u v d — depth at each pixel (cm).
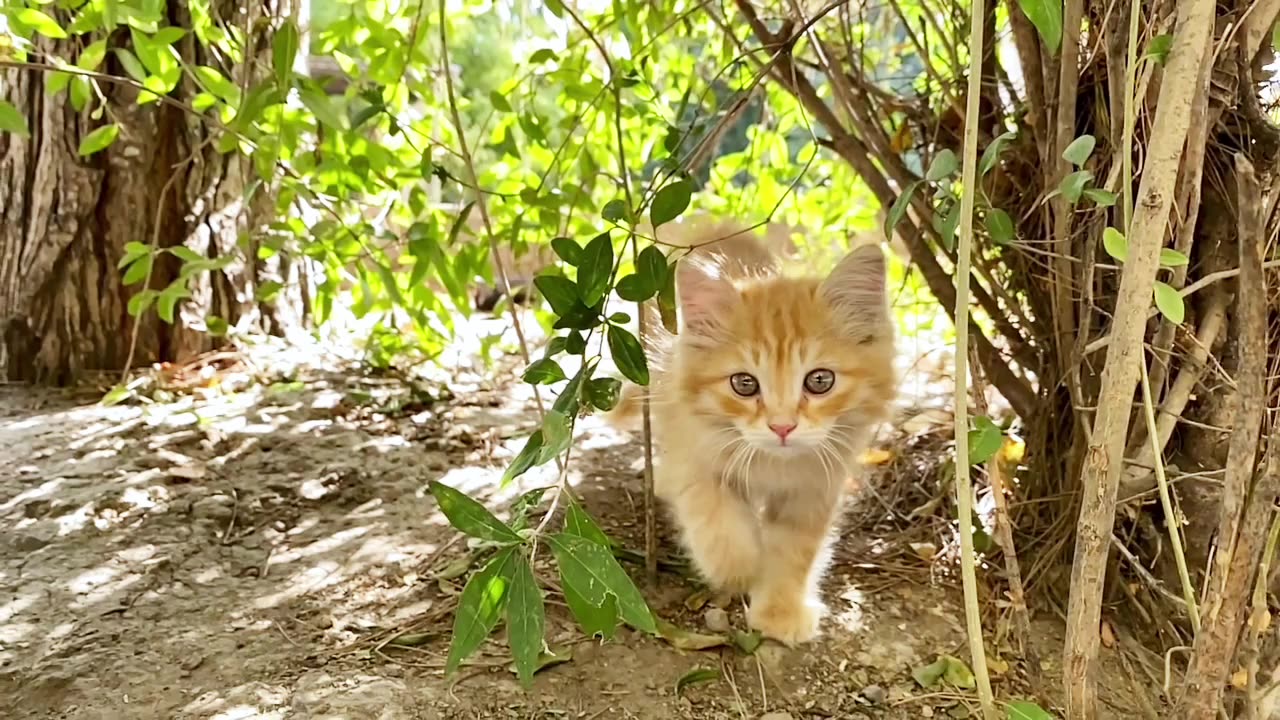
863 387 43
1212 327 36
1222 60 33
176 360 65
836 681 37
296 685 35
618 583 27
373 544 45
